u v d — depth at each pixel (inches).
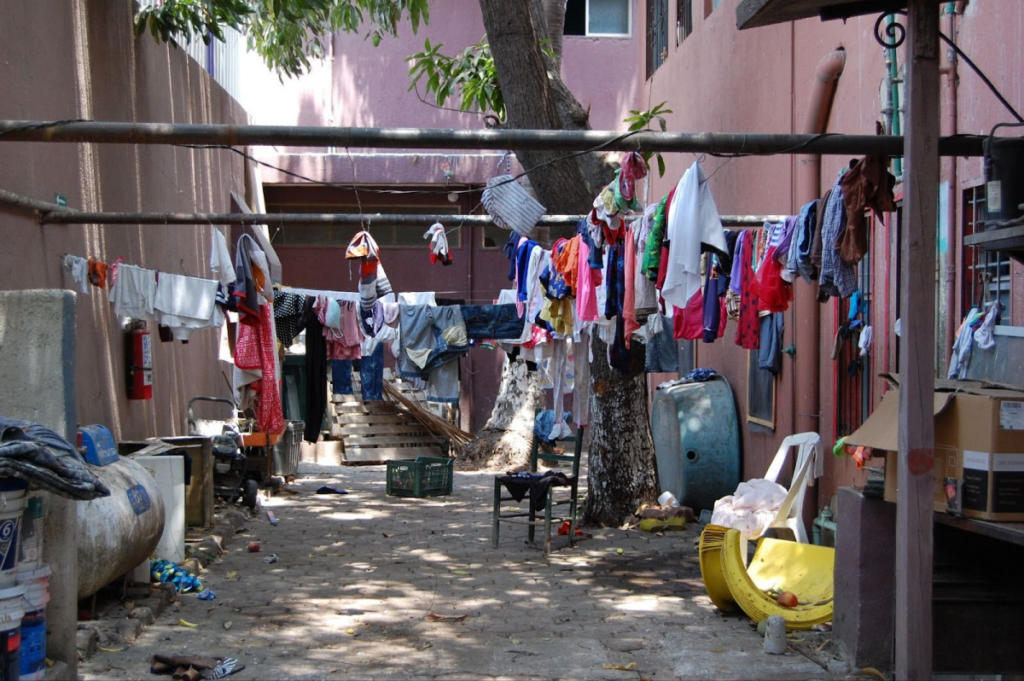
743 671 230.8
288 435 589.3
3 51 312.8
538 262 368.2
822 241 248.2
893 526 231.0
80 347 368.8
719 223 259.6
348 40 789.2
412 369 495.2
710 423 450.0
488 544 394.0
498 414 693.3
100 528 245.1
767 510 359.3
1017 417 193.3
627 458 435.8
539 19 476.4
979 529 193.5
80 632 239.6
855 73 332.5
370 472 651.5
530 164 401.7
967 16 262.8
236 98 711.1
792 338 383.9
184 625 269.1
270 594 306.5
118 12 427.8
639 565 351.3
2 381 222.1
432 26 789.2
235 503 469.4
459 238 787.4
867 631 229.9
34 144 336.2
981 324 247.4
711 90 511.8
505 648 250.2
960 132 267.0
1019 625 231.8
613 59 800.9
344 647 251.1
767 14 225.0
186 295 377.4
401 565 352.5
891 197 237.6
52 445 190.7
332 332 484.7
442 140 240.2
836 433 347.9
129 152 440.5
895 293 302.4
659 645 252.4
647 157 303.6
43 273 338.6
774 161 408.2
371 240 435.8
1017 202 206.2
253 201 694.5
